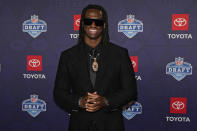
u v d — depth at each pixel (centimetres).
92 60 145
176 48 204
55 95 148
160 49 206
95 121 143
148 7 205
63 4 210
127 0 206
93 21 144
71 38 211
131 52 208
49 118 218
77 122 146
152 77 208
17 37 215
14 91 219
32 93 218
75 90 146
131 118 212
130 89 144
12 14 214
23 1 213
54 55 214
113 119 145
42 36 214
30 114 220
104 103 139
